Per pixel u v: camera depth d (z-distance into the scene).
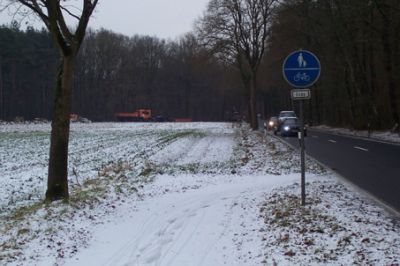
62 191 12.64
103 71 126.62
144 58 132.25
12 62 107.19
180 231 10.17
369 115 46.31
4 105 107.31
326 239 8.34
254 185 15.54
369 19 41.50
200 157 26.69
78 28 12.45
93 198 12.84
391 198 12.21
